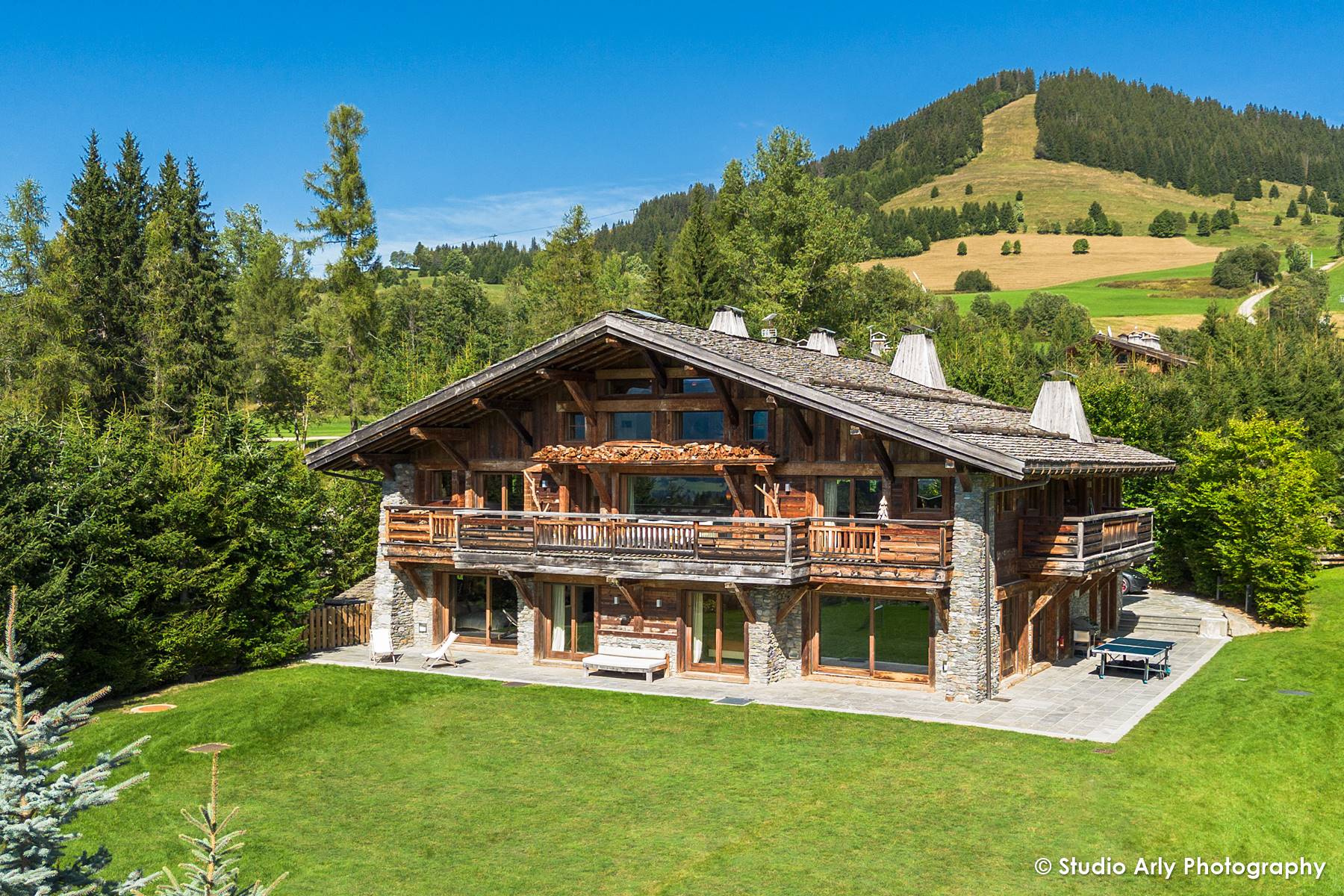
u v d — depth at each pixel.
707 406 28.19
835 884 15.96
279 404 67.38
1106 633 34.59
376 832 18.12
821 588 27.14
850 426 26.31
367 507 38.97
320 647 32.53
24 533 24.09
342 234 70.38
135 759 21.91
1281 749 21.53
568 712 24.98
